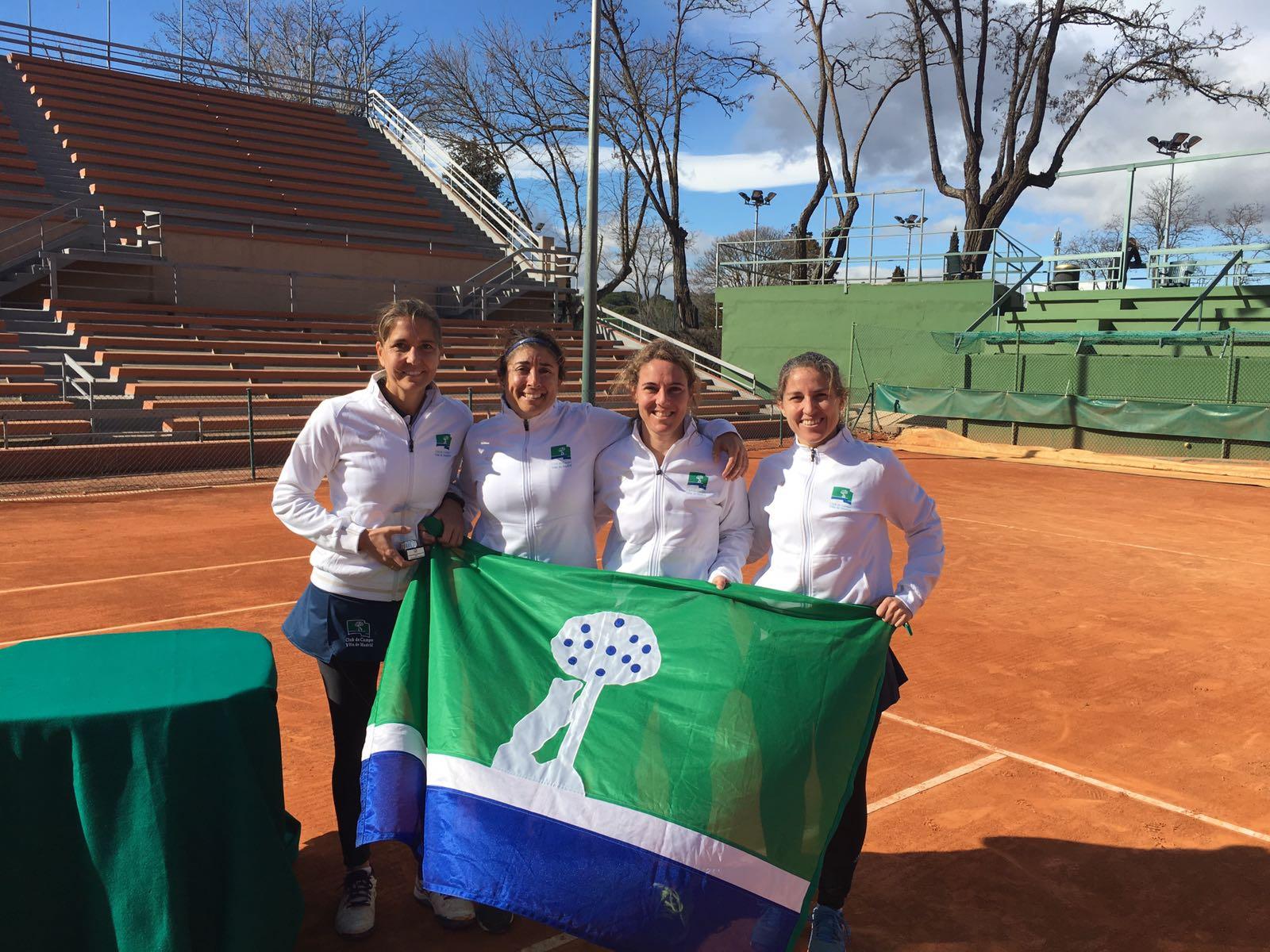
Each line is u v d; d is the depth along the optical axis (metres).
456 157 43.41
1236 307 23.09
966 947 3.17
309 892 3.43
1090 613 7.67
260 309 24.09
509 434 3.25
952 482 16.52
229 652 3.01
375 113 37.06
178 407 16.69
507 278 28.94
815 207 35.28
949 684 5.88
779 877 2.70
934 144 31.66
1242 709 5.48
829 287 28.12
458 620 3.11
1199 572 9.32
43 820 2.47
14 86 28.36
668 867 2.68
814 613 2.92
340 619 3.20
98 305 19.98
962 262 30.86
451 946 3.14
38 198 22.22
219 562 8.91
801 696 2.86
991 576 9.04
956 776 4.53
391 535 3.07
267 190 27.52
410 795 2.89
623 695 2.93
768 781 2.77
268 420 17.16
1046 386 23.14
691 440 3.18
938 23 30.41
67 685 2.67
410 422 3.19
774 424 24.02
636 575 3.04
